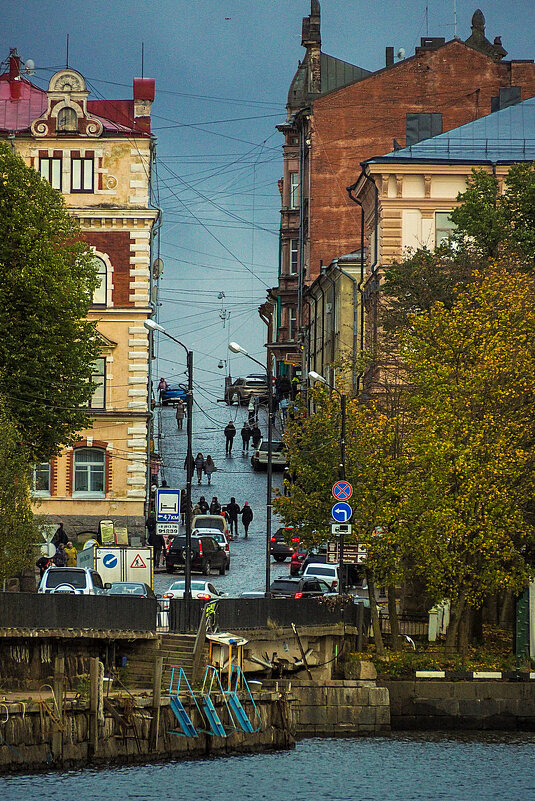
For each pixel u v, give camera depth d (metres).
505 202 134.75
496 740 100.62
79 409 127.38
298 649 104.62
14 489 106.44
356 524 110.19
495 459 107.19
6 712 79.69
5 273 122.69
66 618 92.50
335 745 97.44
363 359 127.25
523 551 118.25
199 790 79.31
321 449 116.19
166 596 118.56
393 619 112.88
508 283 116.00
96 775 81.00
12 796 74.69
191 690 89.94
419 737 101.44
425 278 131.75
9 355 120.81
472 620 120.38
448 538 106.94
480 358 110.75
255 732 93.81
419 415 111.38
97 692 83.69
